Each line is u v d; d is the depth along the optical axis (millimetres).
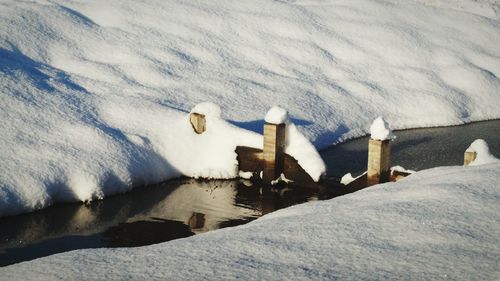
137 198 11438
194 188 12234
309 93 19703
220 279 4496
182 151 13172
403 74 23484
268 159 12055
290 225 5965
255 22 25906
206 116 13312
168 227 9836
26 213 10102
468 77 23906
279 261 4836
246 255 5043
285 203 11164
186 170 13023
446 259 4621
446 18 31406
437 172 8258
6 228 9508
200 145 13258
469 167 8141
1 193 9898
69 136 12258
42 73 16203
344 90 20812
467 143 17281
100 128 12945
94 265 5062
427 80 23172
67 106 13812
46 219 10008
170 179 12781
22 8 20812
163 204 11102
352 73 22812
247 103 17719
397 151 16094
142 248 5594
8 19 19344
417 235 5211
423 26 29625
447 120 20312
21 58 17172
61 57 18516
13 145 11266
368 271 4488
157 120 13930
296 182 12078
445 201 6137
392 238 5207
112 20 23016
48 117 12852
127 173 11891
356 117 18891
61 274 4871
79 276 4789
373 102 20359
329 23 27625
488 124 20484
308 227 5758
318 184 11781
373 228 5520
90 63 18438
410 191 6863
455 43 28078
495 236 5055
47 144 11688
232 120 15844
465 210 5781
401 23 29406
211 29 24281
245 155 12781
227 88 18641
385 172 10836
